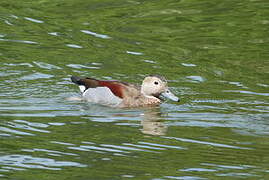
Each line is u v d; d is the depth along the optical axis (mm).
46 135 14289
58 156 12992
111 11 25703
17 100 16906
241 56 20828
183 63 20156
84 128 14914
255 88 18141
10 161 12672
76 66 19688
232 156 13125
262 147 13688
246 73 19359
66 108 16609
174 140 14156
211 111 16406
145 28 23625
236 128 15062
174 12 25641
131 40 22281
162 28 23641
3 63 19609
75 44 21625
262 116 15953
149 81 17406
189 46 21797
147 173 12156
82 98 17734
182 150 13484
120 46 21609
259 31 23281
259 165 12625
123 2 26938
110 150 13414
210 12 25578
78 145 13664
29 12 25109
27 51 20797
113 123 15445
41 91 17766
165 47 21672
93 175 12031
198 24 24141
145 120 15758
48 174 12039
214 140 14156
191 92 17875
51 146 13586
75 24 23797
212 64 20125
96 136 14320
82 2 26844
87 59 20297
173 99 17047
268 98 17359
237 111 16391
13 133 14352
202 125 15305
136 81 18641
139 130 14875
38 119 15484
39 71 19188
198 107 16719
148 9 26016
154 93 17375
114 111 16656
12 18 24172
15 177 11891
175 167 12477
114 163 12656
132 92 17484
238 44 22031
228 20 24547
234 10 25859
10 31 22656
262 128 15047
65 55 20594
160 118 15953
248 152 13383
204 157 13070
